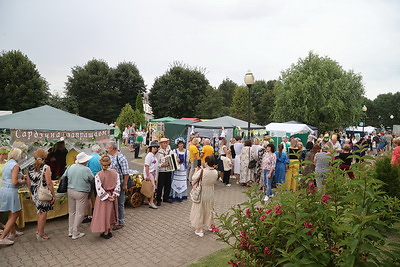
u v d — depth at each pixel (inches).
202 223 212.7
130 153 764.6
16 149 194.4
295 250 83.4
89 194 214.5
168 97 1856.5
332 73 1093.1
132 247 192.1
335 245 86.1
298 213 92.8
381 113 2844.5
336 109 1039.0
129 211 272.5
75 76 1786.4
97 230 198.1
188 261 172.4
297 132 692.7
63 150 286.0
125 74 1983.3
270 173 300.7
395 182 197.3
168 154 300.4
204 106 1621.6
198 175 212.2
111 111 1831.9
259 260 102.0
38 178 195.6
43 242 197.6
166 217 256.4
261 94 2244.1
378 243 87.0
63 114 324.2
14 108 1347.2
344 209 93.0
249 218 110.3
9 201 187.9
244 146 385.4
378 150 821.9
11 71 1354.6
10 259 172.4
